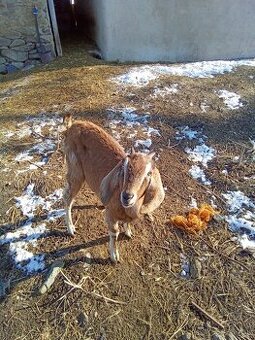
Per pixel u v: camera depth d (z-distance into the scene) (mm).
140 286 1100
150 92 1983
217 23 2391
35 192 1409
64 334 1007
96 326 1017
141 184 861
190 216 1273
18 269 1165
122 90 2010
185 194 1395
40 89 2070
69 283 1106
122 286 1100
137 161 866
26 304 1077
